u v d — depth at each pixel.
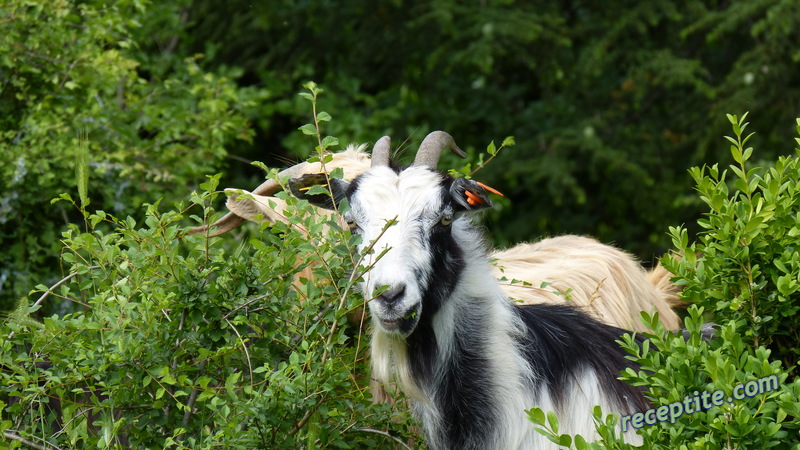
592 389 6.70
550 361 6.82
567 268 9.55
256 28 18.58
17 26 10.99
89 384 6.36
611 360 6.89
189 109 12.78
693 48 19.61
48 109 11.19
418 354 6.78
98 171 10.61
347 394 6.21
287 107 17.16
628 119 19.34
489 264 7.20
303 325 6.51
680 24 18.97
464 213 6.80
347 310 6.27
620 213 19.61
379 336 6.79
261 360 6.52
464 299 6.81
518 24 17.53
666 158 18.72
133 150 11.15
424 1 18.59
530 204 19.48
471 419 6.80
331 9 18.72
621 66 19.73
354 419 6.45
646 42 18.89
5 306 10.25
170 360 6.43
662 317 10.25
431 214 6.58
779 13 16.81
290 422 6.11
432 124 18.89
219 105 12.20
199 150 12.06
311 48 18.95
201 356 6.35
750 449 5.14
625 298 9.73
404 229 6.49
